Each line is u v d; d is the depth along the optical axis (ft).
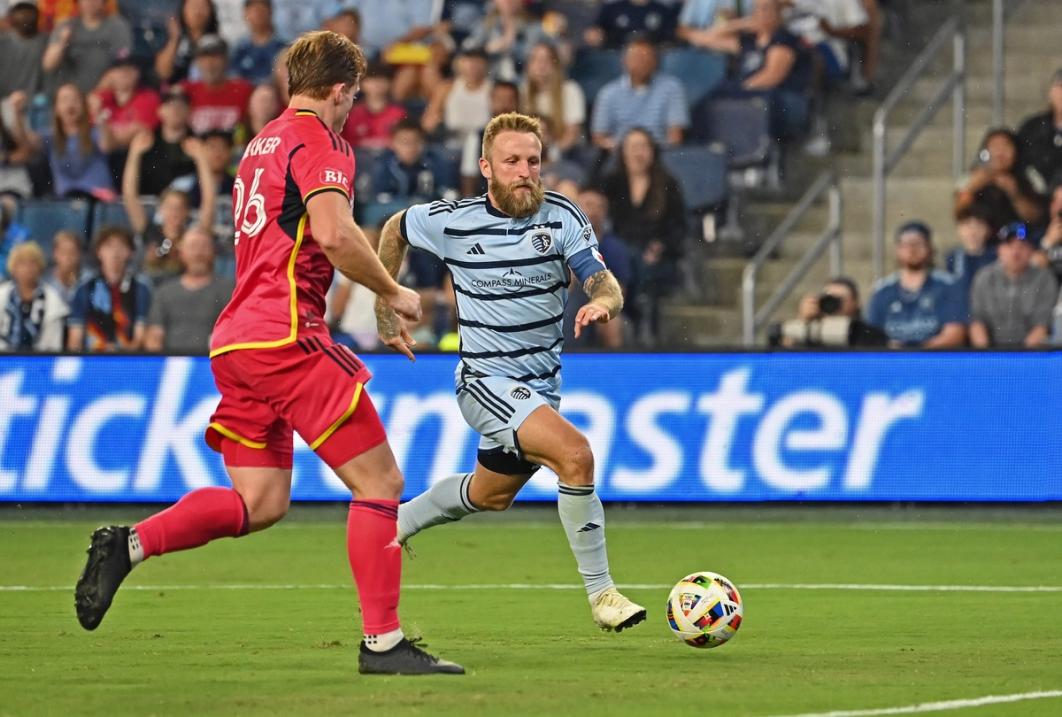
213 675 65.21
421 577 108.27
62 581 106.01
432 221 79.15
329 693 59.93
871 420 147.13
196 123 187.83
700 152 182.29
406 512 83.82
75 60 193.98
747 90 189.47
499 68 192.54
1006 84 196.54
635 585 103.71
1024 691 61.00
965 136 194.59
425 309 167.53
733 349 148.77
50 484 151.64
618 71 192.54
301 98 66.28
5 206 180.45
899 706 57.16
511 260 77.71
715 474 148.05
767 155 188.34
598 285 76.07
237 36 201.87
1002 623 84.74
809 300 157.99
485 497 81.51
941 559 117.70
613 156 179.01
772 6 191.93
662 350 149.48
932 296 161.27
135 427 151.33
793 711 55.98
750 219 186.39
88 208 180.14
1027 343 159.12
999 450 145.89
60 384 152.35
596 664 68.74
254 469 66.39
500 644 76.28
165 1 200.54
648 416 149.18
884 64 198.49
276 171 64.39
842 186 190.70
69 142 186.09
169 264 174.50
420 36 200.64
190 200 179.32
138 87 187.01
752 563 115.65
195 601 95.66
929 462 146.41
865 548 125.08
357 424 64.49
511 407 76.79
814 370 148.05
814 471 147.23
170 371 151.64
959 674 65.72
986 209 165.07
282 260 64.44
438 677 64.34
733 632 72.79
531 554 122.62
